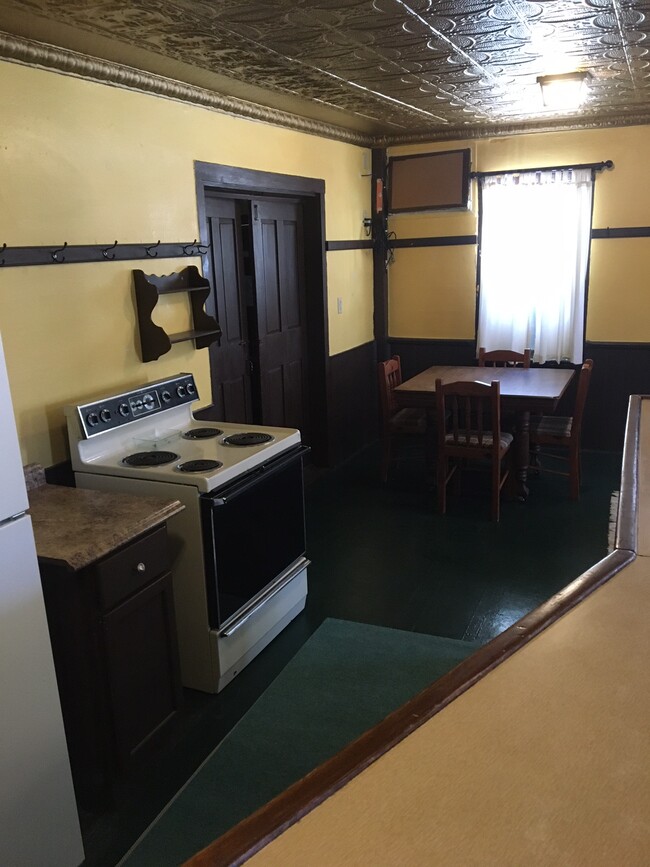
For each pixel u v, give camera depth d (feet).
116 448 9.39
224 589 8.45
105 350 9.62
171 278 10.75
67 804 6.04
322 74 10.53
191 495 8.11
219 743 7.79
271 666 9.20
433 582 11.17
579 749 2.81
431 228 18.07
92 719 6.83
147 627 7.29
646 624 3.76
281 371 15.26
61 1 6.95
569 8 7.73
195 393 10.79
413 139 17.26
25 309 8.34
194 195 11.24
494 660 3.42
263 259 14.21
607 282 16.72
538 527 13.10
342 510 14.37
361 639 9.66
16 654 5.45
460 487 15.39
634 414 8.51
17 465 5.38
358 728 7.93
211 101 11.27
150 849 6.42
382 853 2.35
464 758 2.78
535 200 16.81
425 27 8.36
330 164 15.84
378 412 19.56
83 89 8.96
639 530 5.00
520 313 17.54
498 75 11.02
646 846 2.35
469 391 12.96
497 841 2.39
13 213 8.11
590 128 16.03
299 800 2.58
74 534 6.72
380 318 18.94
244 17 7.66
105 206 9.46
